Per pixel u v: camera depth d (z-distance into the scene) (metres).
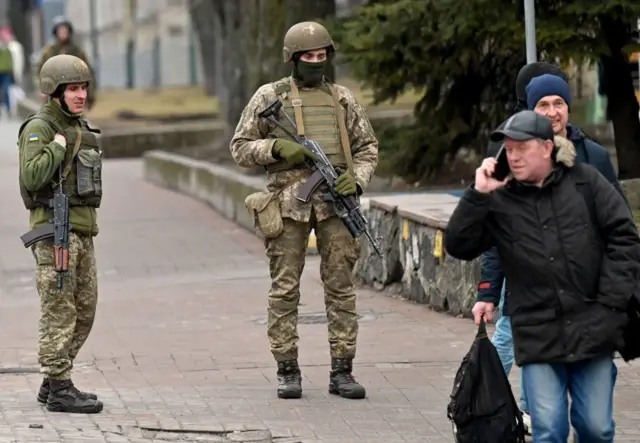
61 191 20.59
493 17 35.03
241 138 22.05
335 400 22.25
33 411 21.33
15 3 123.62
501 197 15.84
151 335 28.48
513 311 15.88
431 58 37.88
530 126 15.45
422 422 20.80
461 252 16.03
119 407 21.80
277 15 49.53
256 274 36.81
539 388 15.70
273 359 25.84
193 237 43.97
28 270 39.06
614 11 33.50
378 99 40.06
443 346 26.33
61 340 20.97
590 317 15.52
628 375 23.44
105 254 41.06
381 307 30.69
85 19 154.38
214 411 21.55
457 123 40.53
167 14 124.06
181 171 56.00
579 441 16.06
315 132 21.88
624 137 37.06
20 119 96.25
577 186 15.77
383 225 32.53
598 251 15.69
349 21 38.97
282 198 21.86
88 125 21.11
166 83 124.19
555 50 34.22
